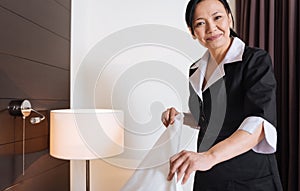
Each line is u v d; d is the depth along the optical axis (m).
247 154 1.20
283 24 1.81
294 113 1.75
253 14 1.89
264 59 1.11
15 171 1.31
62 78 1.85
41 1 1.54
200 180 1.35
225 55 1.20
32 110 1.35
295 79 1.76
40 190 1.57
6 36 1.21
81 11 2.10
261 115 0.97
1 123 1.19
